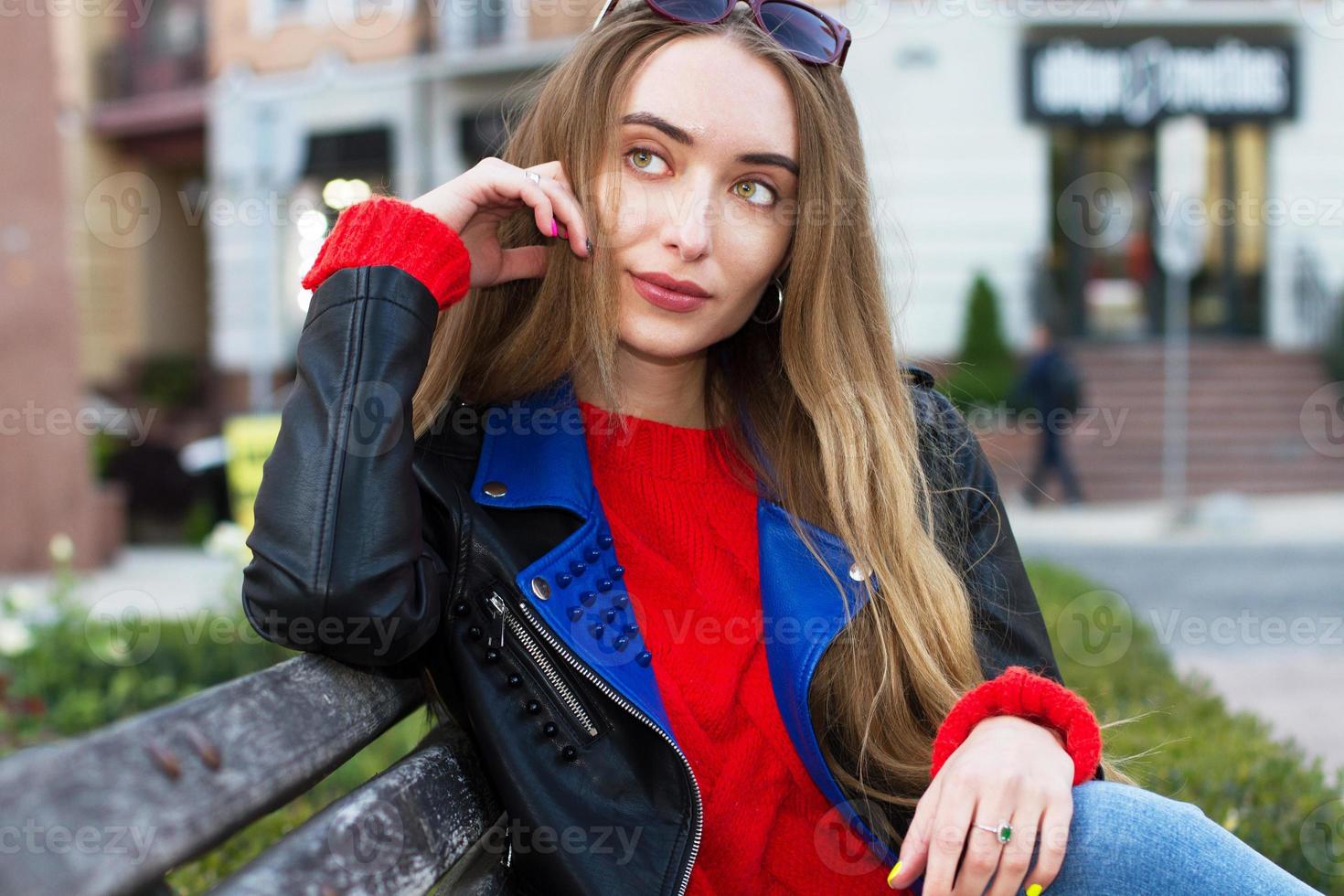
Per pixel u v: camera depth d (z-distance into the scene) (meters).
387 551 1.11
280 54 15.56
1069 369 12.82
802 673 1.34
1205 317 15.62
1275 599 7.43
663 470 1.46
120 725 0.76
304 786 0.91
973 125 14.48
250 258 14.88
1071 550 9.98
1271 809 2.40
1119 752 2.64
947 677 1.41
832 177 1.44
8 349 9.35
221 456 12.08
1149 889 1.11
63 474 9.52
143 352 16.83
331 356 1.17
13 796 0.64
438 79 14.86
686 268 1.37
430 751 1.22
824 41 1.46
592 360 1.46
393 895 0.97
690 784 1.23
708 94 1.36
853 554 1.42
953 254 14.54
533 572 1.27
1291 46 14.98
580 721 1.25
